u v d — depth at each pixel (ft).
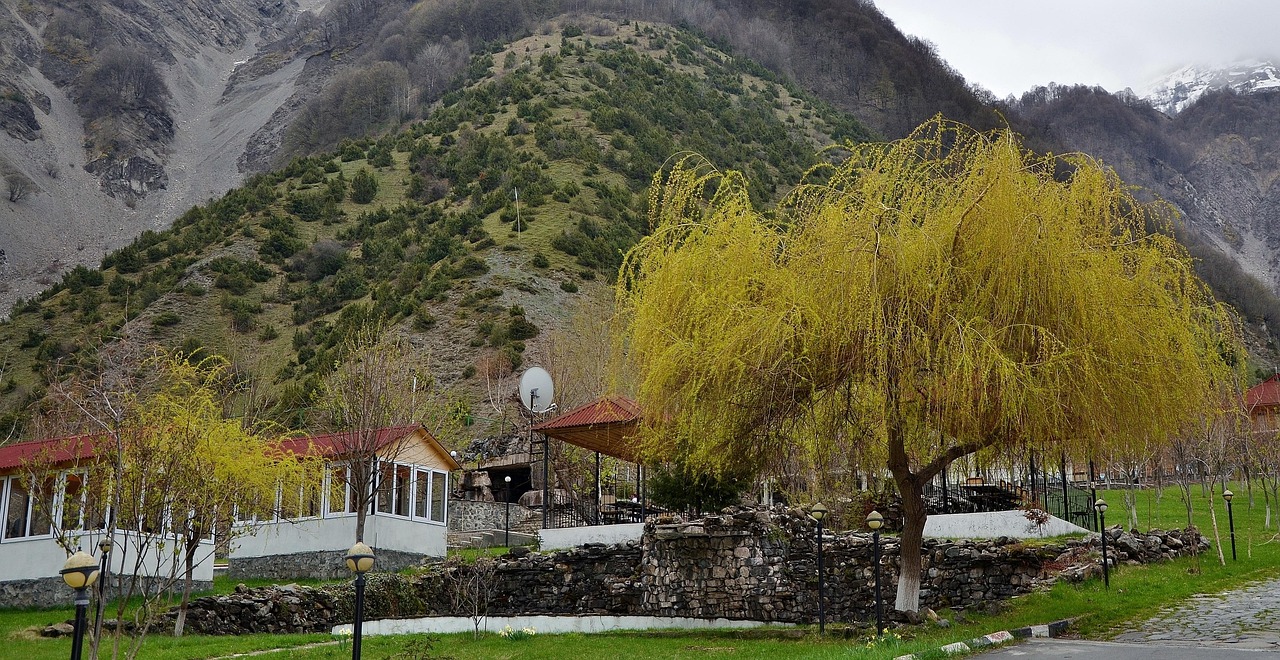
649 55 602.03
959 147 52.80
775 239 53.47
